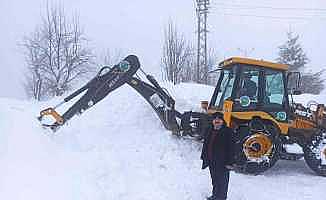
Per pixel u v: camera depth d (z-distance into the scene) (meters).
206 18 38.91
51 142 9.32
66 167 8.16
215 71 11.03
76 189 7.23
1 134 8.34
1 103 12.87
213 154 7.30
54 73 36.06
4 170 6.98
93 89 10.30
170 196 7.52
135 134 10.52
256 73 9.97
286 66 10.16
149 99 10.58
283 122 9.84
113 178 8.05
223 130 7.34
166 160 9.26
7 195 6.29
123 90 13.57
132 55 10.52
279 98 10.02
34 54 36.56
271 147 9.52
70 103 14.25
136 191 7.62
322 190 8.55
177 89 14.80
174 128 10.36
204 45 36.69
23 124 9.38
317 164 9.79
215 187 7.30
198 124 10.30
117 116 11.88
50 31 36.25
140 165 8.83
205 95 14.18
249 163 9.40
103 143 9.93
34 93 36.38
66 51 36.44
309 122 10.18
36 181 6.99
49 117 11.56
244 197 7.78
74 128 11.11
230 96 9.93
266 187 8.58
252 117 9.73
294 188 8.62
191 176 8.56
